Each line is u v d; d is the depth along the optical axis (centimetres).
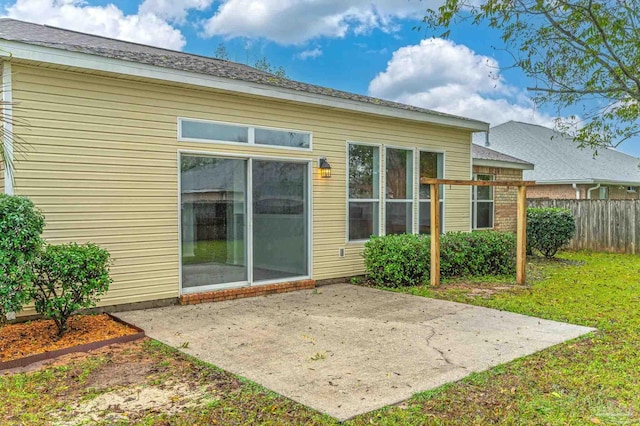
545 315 627
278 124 789
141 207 650
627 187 2220
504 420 329
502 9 555
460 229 1102
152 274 663
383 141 946
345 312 645
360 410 340
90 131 606
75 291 513
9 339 500
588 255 1384
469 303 704
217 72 714
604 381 399
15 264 458
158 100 662
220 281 738
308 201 842
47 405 351
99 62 586
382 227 952
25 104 559
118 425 320
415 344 497
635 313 639
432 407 347
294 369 422
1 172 568
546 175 2017
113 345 496
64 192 588
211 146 712
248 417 331
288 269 822
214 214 729
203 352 471
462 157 1105
